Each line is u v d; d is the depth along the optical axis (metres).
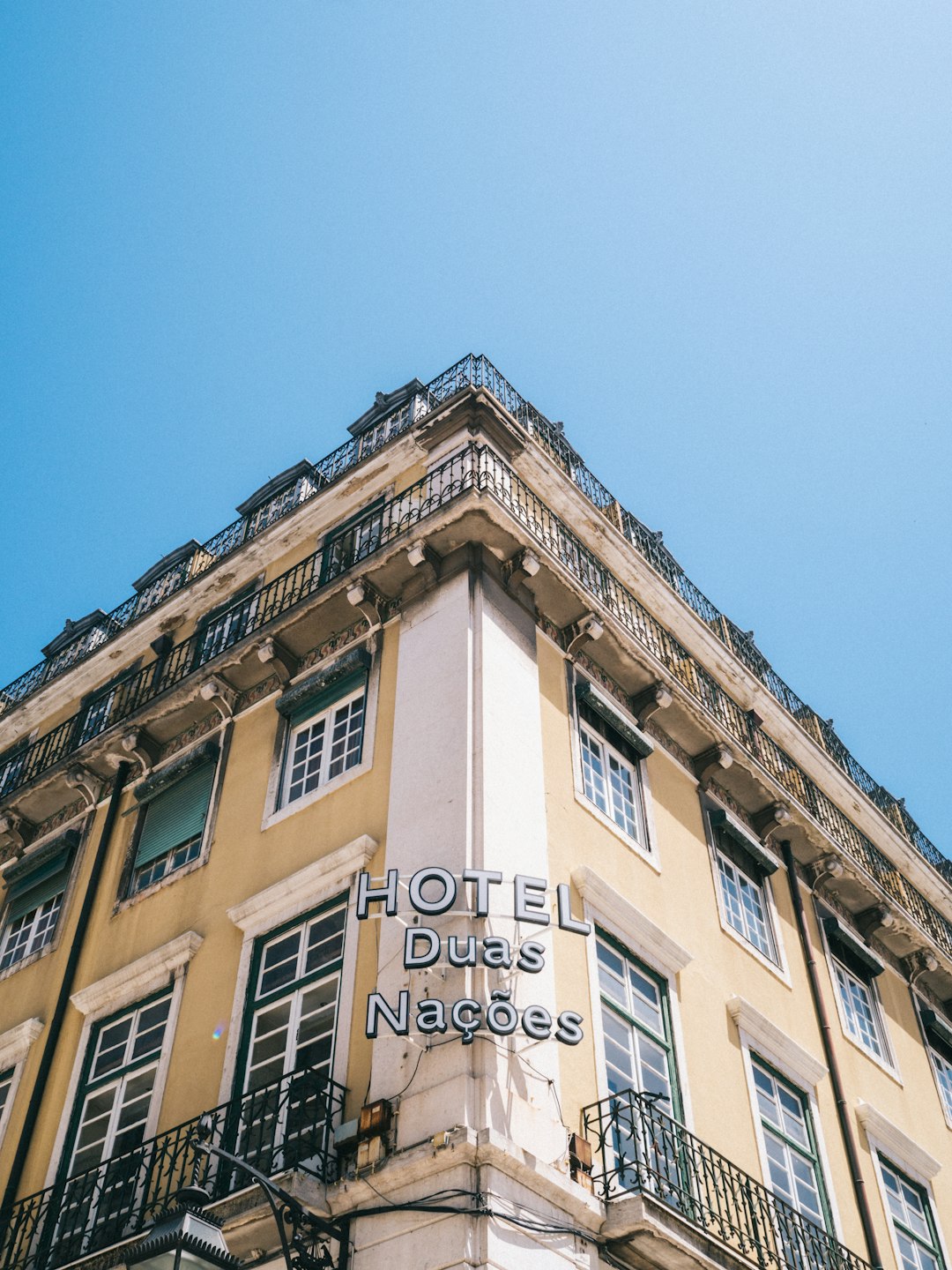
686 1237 8.58
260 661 12.94
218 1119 9.52
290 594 13.12
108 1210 9.76
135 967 11.31
